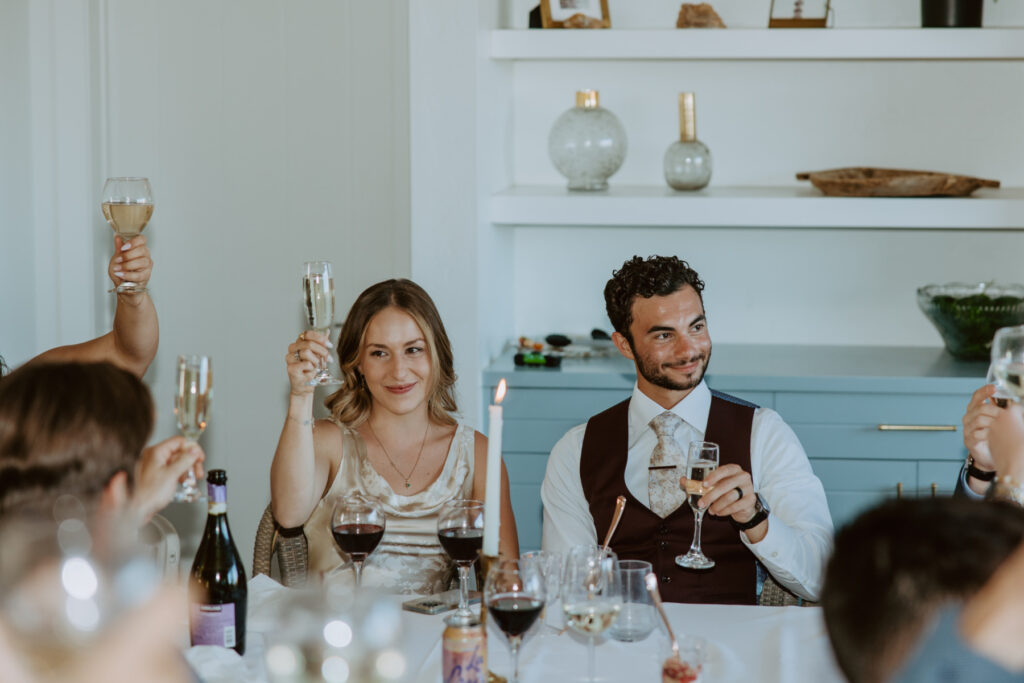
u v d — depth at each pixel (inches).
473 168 119.5
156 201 141.9
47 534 30.3
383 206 138.5
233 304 142.7
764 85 141.9
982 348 128.3
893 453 121.1
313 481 82.0
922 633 28.6
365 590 42.3
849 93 140.9
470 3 117.3
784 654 63.2
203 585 60.9
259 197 140.6
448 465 85.4
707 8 127.6
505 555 84.9
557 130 133.6
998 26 135.1
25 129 137.3
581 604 56.7
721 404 89.0
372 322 84.7
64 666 29.2
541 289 147.6
